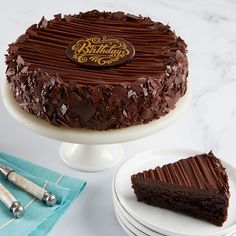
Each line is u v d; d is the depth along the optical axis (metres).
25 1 1.33
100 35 0.85
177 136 0.92
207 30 1.24
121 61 0.78
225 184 0.74
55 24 0.88
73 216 0.77
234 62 1.13
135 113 0.75
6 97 0.82
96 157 0.86
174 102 0.79
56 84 0.73
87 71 0.77
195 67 1.11
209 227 0.72
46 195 0.75
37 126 0.76
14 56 0.80
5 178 0.80
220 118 0.97
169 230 0.70
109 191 0.81
